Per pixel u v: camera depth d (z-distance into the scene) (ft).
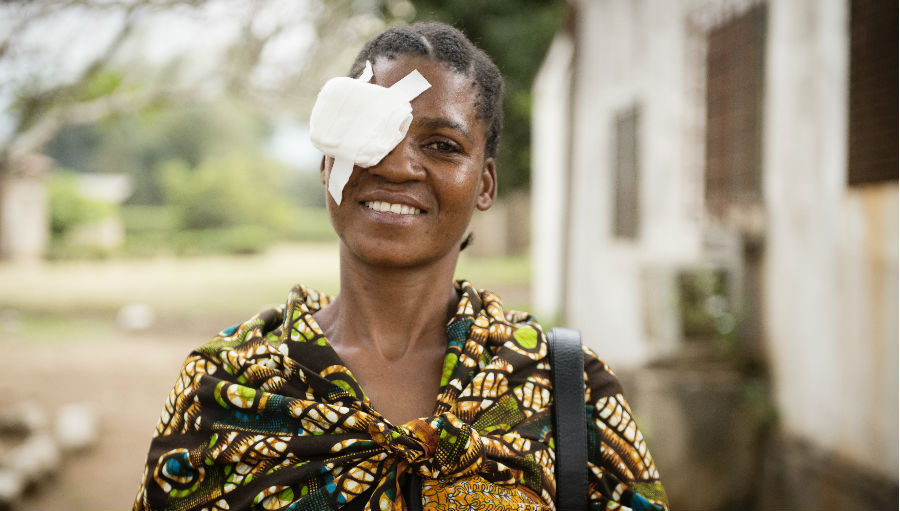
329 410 3.92
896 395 11.35
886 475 11.60
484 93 4.30
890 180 11.76
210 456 3.97
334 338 4.44
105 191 134.31
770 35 15.83
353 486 3.85
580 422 4.19
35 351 34.68
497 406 4.09
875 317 12.09
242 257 105.09
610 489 4.25
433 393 4.27
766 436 14.84
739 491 14.58
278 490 3.87
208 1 27.78
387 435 3.84
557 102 32.78
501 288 56.03
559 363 4.33
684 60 18.92
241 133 188.85
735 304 16.44
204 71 35.86
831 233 13.47
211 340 4.39
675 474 14.46
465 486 3.88
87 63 29.73
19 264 84.38
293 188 225.76
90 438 21.76
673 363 16.19
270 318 4.53
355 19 34.32
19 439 21.83
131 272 79.61
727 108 17.56
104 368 31.58
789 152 15.01
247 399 3.99
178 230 122.83
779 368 15.19
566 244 30.66
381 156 3.97
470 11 48.78
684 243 18.92
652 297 16.93
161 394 27.61
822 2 13.73
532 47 50.49
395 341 4.35
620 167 23.76
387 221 4.06
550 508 4.06
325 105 4.03
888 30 11.94
